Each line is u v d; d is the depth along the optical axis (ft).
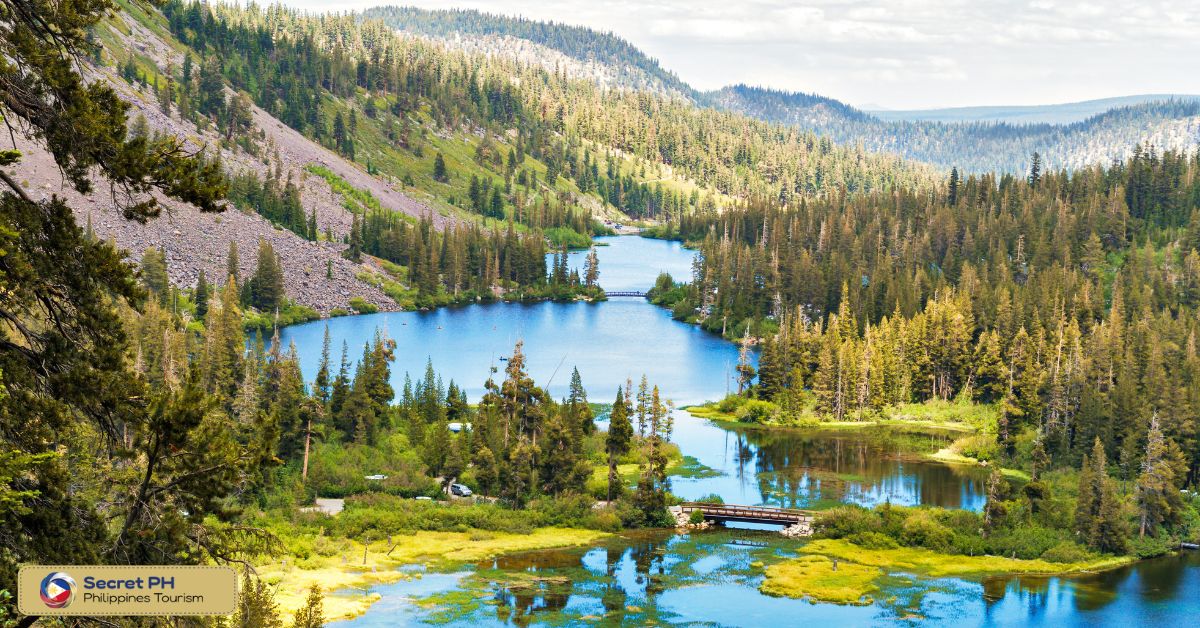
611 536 409.49
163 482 88.38
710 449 567.59
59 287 82.53
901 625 314.76
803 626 310.45
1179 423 515.09
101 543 82.99
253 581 297.33
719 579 355.97
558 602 328.90
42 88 80.43
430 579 348.59
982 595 345.51
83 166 80.89
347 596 326.03
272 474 422.00
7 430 79.36
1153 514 416.26
